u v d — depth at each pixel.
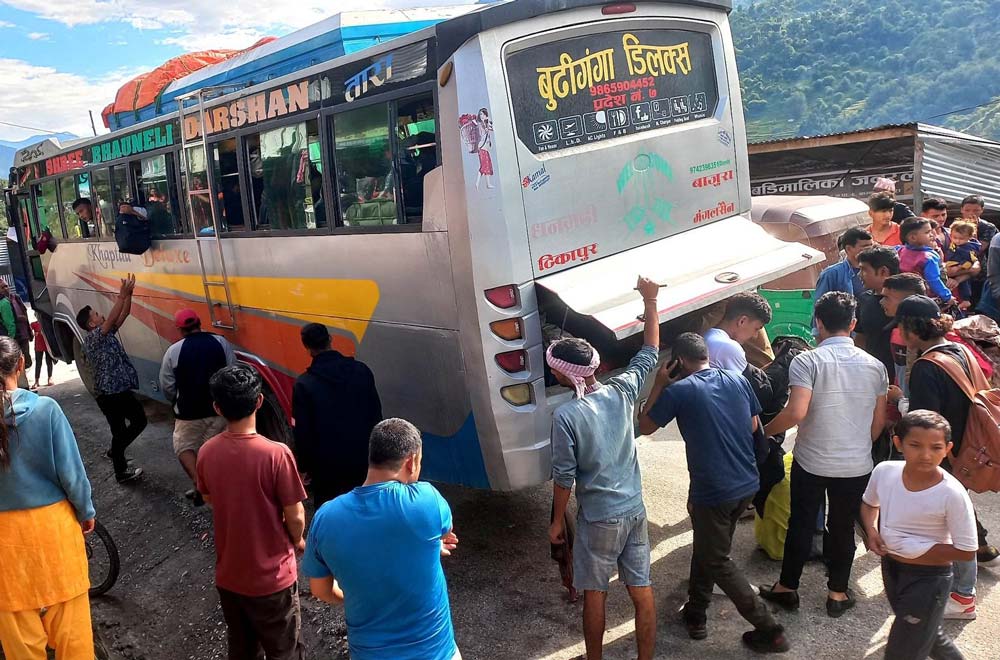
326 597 2.76
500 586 4.61
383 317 4.87
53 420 3.65
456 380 4.48
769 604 4.11
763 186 12.88
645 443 6.52
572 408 3.42
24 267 11.12
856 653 3.68
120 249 7.34
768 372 4.28
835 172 12.02
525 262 4.14
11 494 3.57
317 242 5.27
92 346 6.71
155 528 6.14
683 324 5.21
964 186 11.24
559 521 3.50
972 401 3.64
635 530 3.54
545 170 4.20
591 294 4.12
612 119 4.53
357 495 2.65
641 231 4.65
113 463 6.98
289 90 5.24
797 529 3.94
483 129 4.01
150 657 4.63
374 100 4.59
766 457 4.21
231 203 6.15
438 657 2.69
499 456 4.33
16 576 3.62
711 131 5.02
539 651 3.95
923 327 3.78
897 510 3.16
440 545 2.71
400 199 4.55
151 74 8.34
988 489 3.68
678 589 4.36
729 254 4.76
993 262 6.63
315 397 4.51
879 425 3.82
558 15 4.20
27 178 10.18
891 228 6.28
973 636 3.72
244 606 3.43
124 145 7.54
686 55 4.92
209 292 6.62
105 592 5.34
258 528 3.37
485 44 3.99
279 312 5.82
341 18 5.39
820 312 3.88
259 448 3.37
